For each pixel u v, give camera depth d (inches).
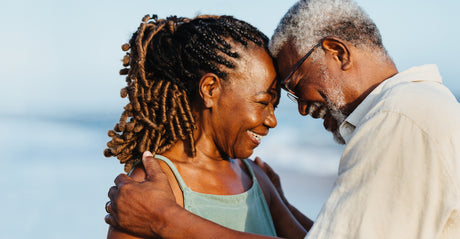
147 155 60.2
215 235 51.7
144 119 60.2
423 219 43.8
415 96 47.6
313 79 59.1
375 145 46.9
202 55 61.2
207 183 63.8
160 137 62.4
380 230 44.6
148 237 55.6
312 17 58.7
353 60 56.6
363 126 48.7
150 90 61.2
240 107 61.5
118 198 55.3
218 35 61.4
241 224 63.8
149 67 63.1
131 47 64.0
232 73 61.1
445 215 43.3
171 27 64.5
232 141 63.3
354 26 57.2
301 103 62.6
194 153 63.7
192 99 63.9
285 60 61.4
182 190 60.5
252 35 63.4
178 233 52.5
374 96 53.6
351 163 48.4
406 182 44.6
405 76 53.2
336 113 58.6
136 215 54.2
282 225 74.4
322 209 48.8
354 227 45.4
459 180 43.8
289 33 60.2
